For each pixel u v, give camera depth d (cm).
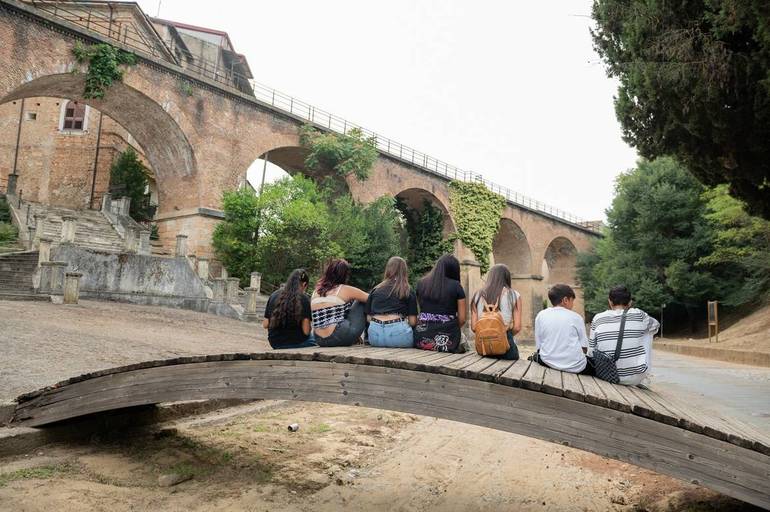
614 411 325
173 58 2714
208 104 2131
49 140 2969
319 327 509
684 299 3250
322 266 2045
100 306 1428
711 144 1014
